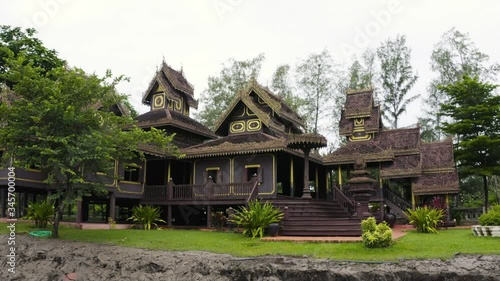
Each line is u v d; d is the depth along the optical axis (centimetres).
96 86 1833
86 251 1608
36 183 2180
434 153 2917
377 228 1510
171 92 3198
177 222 2848
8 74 1717
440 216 2127
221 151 2623
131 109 3803
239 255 1468
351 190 2002
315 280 1295
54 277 1544
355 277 1263
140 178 2661
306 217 2081
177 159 2834
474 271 1236
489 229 1725
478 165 3028
